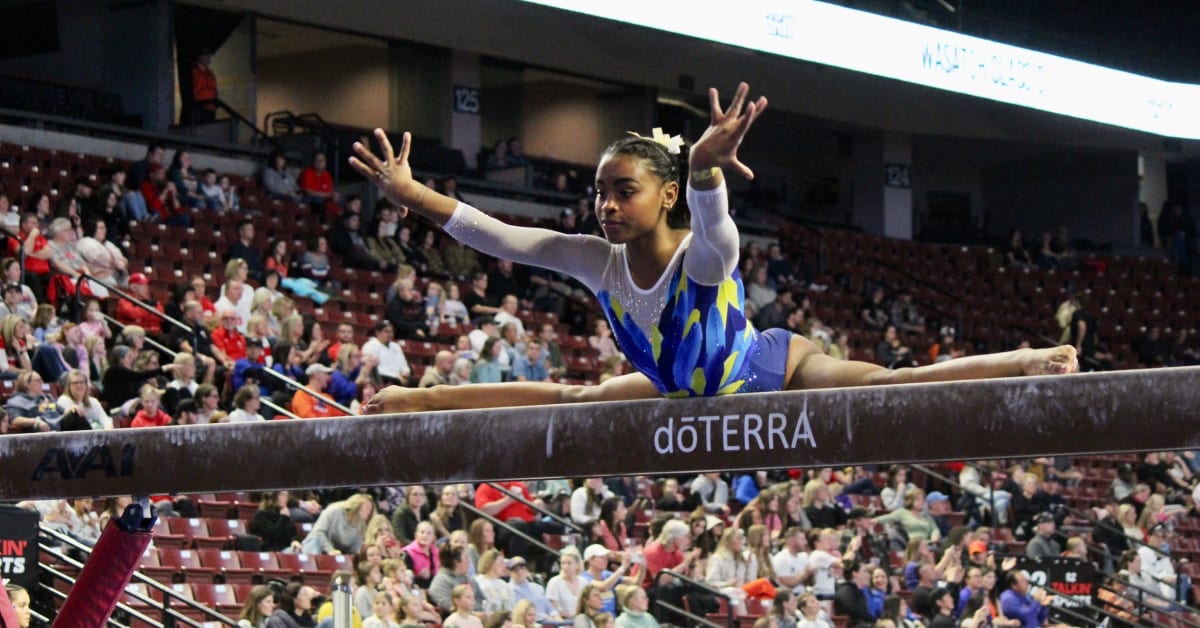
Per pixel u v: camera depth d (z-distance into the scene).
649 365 4.83
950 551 15.53
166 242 20.58
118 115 24.34
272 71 31.55
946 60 30.03
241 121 25.69
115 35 25.48
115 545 4.98
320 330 17.06
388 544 12.98
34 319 15.27
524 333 20.61
